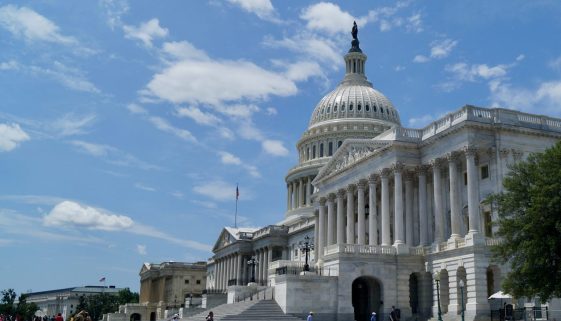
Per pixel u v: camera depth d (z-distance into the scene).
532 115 71.56
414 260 73.88
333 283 69.94
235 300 83.56
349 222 89.31
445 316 66.44
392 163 78.38
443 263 69.50
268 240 142.50
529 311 58.78
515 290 49.41
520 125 69.56
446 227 74.00
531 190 48.62
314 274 71.25
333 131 154.50
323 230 98.94
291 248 138.50
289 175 161.50
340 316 69.06
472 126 68.38
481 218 68.62
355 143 89.31
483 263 63.78
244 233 157.75
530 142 69.88
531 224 47.06
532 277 47.75
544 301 48.00
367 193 92.38
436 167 74.56
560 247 46.78
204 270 197.38
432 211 77.06
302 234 132.50
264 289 81.06
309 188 154.25
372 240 81.19
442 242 71.94
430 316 70.62
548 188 46.97
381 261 72.62
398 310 68.56
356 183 87.81
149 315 185.00
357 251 72.25
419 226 77.69
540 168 50.56
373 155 82.62
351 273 71.00
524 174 52.03
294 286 68.19
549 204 46.34
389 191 85.62
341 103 159.62
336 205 97.25
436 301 69.62
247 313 66.50
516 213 51.41
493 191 67.69
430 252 72.62
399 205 76.56
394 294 72.19
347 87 165.25
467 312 63.19
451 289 67.31
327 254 73.94
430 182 78.31
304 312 67.88
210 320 64.50
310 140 159.38
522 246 47.88
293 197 160.00
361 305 77.56
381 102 161.00
